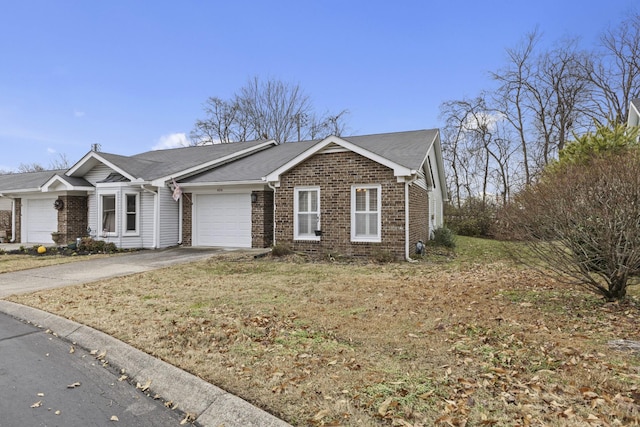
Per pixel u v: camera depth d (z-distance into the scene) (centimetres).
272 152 1819
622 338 449
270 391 330
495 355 401
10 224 1967
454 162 3042
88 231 1557
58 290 769
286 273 921
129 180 1467
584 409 291
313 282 809
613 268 557
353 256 1163
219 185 1427
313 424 279
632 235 520
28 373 396
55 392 353
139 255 1291
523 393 317
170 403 331
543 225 588
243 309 598
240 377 359
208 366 387
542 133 2639
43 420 302
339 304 624
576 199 556
